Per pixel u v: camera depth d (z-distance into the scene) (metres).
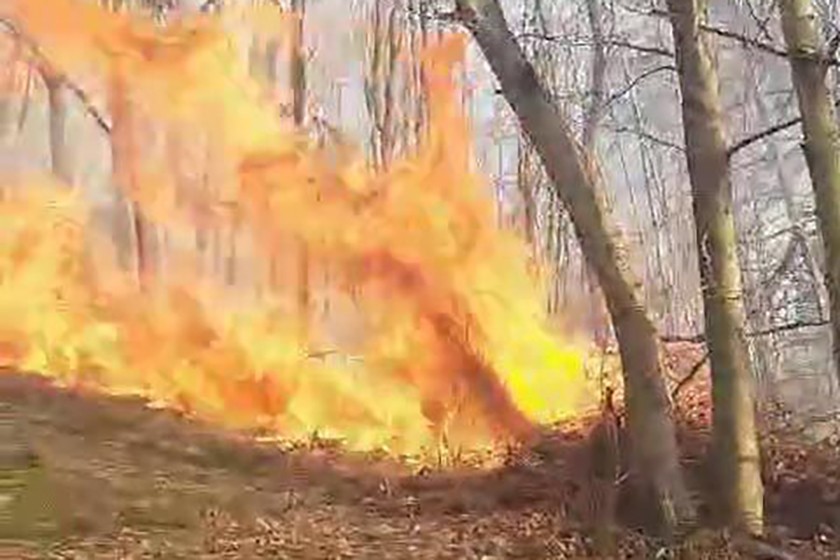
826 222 10.83
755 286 14.30
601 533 10.70
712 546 10.45
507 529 11.58
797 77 10.95
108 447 14.73
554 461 13.83
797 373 17.39
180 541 10.99
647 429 10.83
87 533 11.15
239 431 16.66
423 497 13.16
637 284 10.98
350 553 10.71
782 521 11.41
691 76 11.04
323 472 14.45
